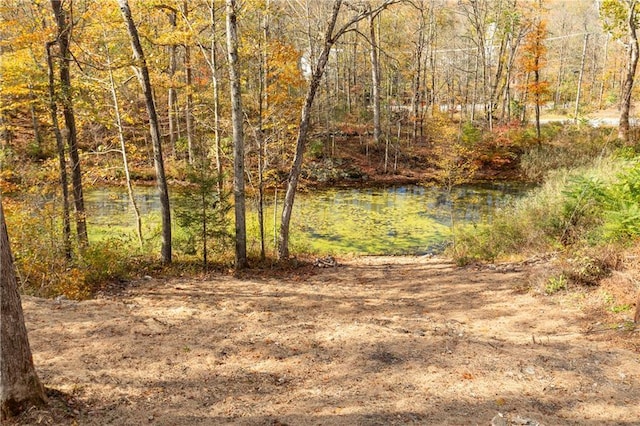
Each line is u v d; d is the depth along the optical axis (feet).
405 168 102.12
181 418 16.21
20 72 41.88
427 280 38.34
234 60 39.22
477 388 18.44
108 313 26.50
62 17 37.96
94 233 57.31
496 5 116.26
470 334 24.56
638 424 15.96
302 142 43.09
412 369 20.08
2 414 14.44
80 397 16.81
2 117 80.64
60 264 34.63
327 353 21.97
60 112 45.24
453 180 66.23
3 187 42.63
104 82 52.08
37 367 18.69
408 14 108.68
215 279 37.65
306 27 71.41
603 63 174.91
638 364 19.97
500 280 35.09
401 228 64.18
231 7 38.50
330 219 68.44
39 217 37.81
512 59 113.70
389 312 29.71
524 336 24.03
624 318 24.34
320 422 16.03
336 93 113.70
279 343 23.12
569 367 20.06
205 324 25.80
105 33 47.73
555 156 98.27
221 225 42.83
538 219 45.55
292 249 52.11
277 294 33.53
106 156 80.43
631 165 50.72
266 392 18.34
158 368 19.89
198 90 71.61
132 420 15.85
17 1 41.37
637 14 89.71
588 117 126.93
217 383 18.95
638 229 31.48
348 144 109.70
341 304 31.42
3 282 14.39
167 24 56.29
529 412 16.74
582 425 15.97
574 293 28.81
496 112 141.28
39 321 23.89
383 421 16.08
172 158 92.48
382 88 135.13
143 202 75.25
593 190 39.78
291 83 52.80
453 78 141.08
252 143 62.69
